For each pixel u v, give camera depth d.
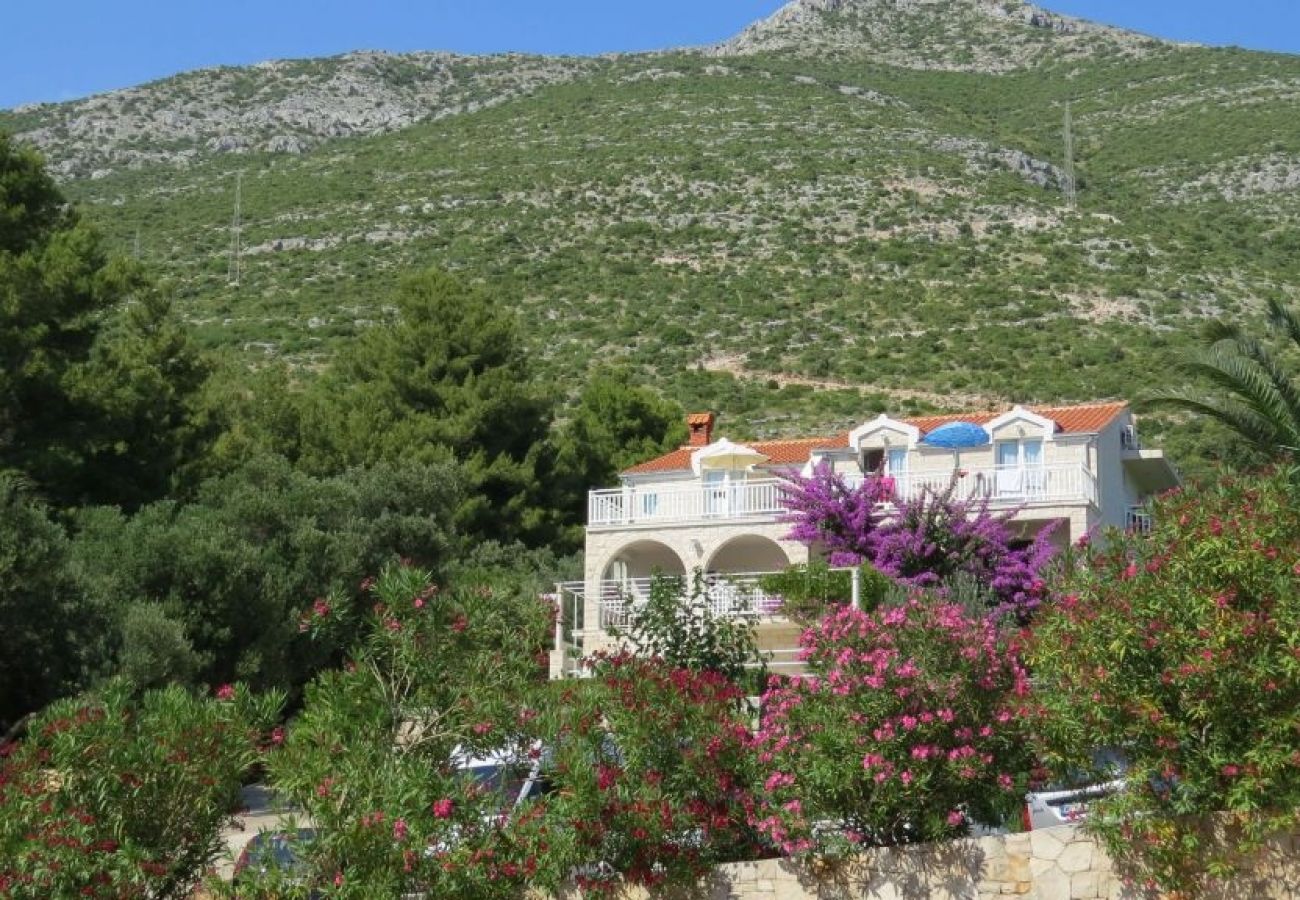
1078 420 42.72
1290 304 115.44
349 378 65.00
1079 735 19.64
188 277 130.88
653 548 42.19
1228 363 29.05
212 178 191.25
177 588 34.44
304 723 21.38
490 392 59.19
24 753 20.23
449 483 46.31
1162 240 132.62
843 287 121.25
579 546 58.78
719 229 140.00
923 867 20.09
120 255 46.75
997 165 164.38
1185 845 18.77
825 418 89.62
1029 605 34.47
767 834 21.05
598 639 39.22
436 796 20.47
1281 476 20.39
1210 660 18.64
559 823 20.67
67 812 19.67
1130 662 19.38
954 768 20.38
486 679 21.81
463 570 43.06
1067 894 19.44
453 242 140.12
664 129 176.88
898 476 40.91
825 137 168.12
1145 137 190.25
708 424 47.59
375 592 23.36
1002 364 99.62
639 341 109.06
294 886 19.78
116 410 43.38
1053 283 119.56
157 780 20.05
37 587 31.09
